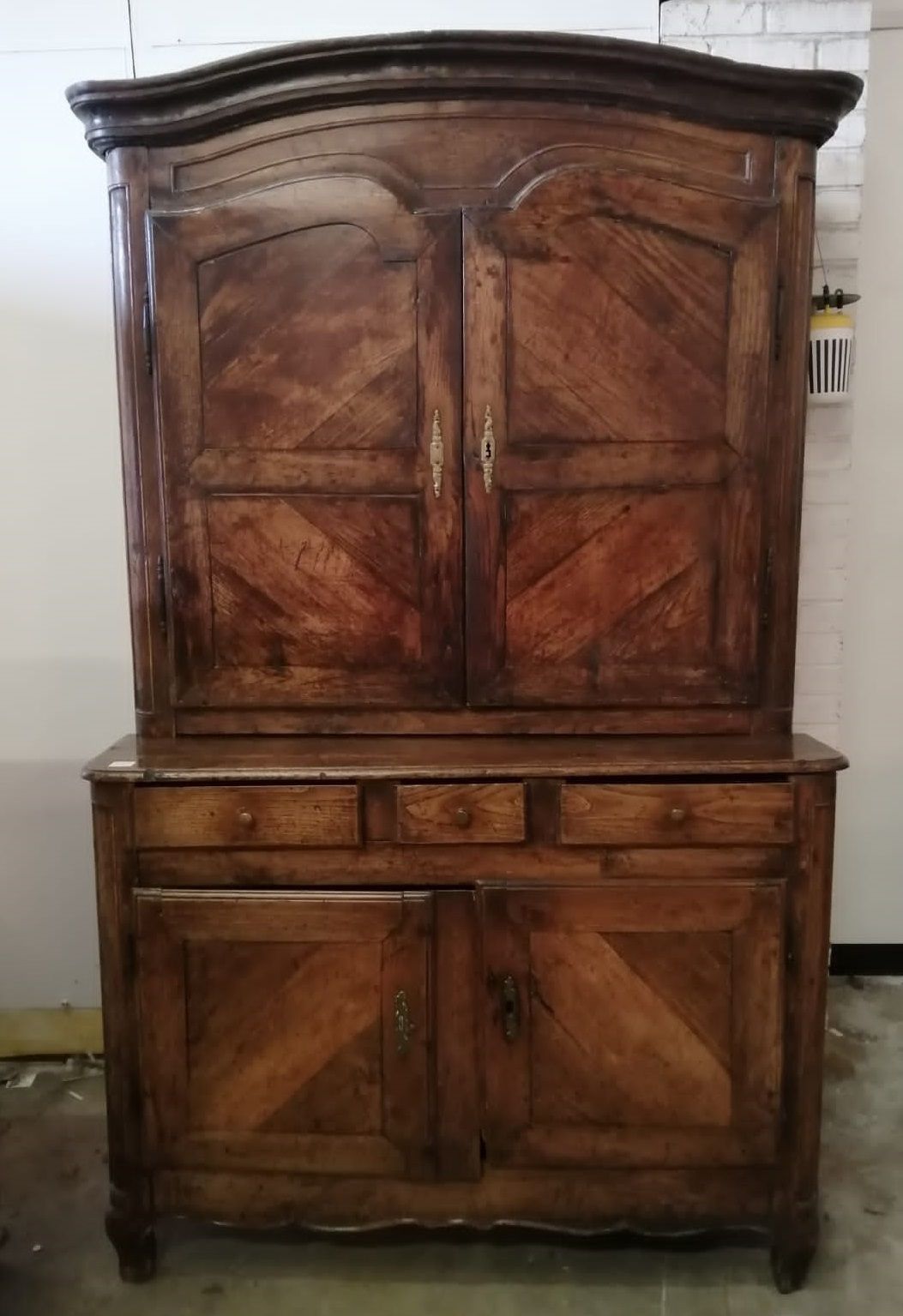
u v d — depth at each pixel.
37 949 2.13
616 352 1.47
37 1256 1.56
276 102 1.41
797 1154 1.45
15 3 1.87
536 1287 1.49
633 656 1.53
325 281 1.46
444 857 1.43
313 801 1.41
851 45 1.87
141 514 1.52
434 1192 1.48
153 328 1.48
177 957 1.44
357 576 1.52
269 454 1.50
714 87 1.41
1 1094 2.00
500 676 1.54
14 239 1.94
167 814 1.42
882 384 2.22
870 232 2.17
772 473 1.50
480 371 1.47
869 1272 1.51
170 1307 1.45
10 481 2.00
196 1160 1.48
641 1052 1.44
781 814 1.40
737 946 1.42
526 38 1.36
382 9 1.87
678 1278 1.50
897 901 2.38
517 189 1.44
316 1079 1.46
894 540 2.27
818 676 2.04
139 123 1.43
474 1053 1.45
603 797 1.40
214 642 1.55
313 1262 1.55
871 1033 2.13
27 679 2.06
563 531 1.51
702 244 1.45
